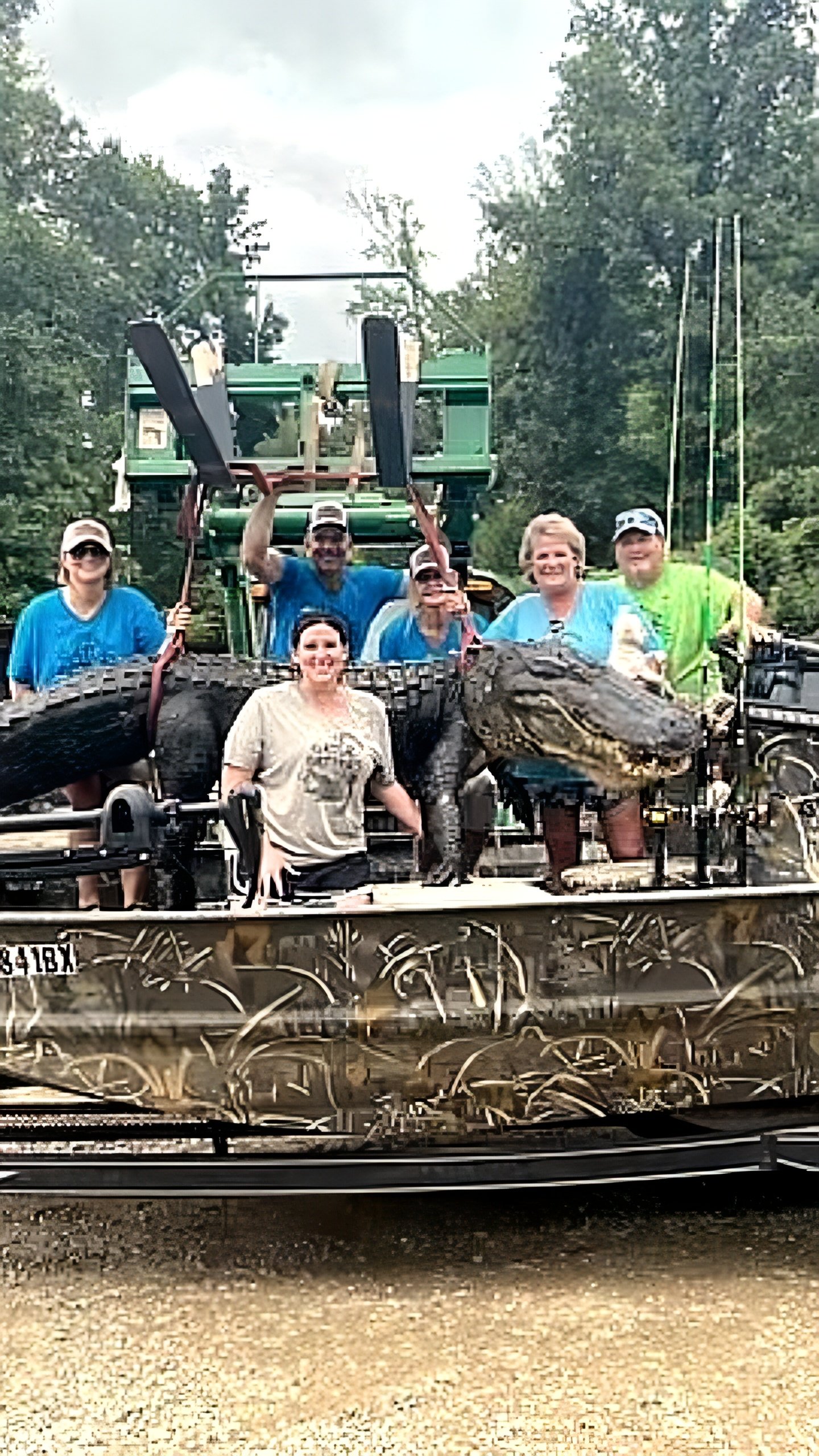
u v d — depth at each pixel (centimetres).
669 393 3108
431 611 514
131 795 359
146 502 675
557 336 3288
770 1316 343
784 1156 352
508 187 3584
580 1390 310
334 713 393
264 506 544
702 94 3316
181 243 3622
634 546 518
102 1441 293
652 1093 342
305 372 660
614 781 409
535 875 445
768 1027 342
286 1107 341
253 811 378
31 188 3209
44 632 510
